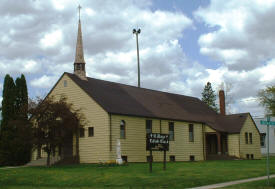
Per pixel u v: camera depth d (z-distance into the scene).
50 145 30.50
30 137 29.84
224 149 49.44
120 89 41.91
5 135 38.41
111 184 21.14
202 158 46.03
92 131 35.66
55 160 35.19
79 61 39.62
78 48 40.22
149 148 25.38
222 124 50.34
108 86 40.72
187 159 43.72
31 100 31.66
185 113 46.53
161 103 45.03
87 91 36.41
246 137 50.06
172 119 42.16
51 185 22.20
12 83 40.03
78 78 38.50
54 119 30.14
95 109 35.56
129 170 26.45
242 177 22.83
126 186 20.41
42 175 24.98
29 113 30.62
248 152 49.78
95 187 20.50
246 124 50.44
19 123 30.27
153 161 39.03
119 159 32.09
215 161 39.47
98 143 34.88
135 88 45.03
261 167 28.92
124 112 36.28
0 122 42.81
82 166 30.53
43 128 29.92
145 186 20.22
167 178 22.03
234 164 32.62
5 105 39.25
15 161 38.34
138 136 37.78
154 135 25.89
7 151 38.19
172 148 41.91
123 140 35.88
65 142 35.09
